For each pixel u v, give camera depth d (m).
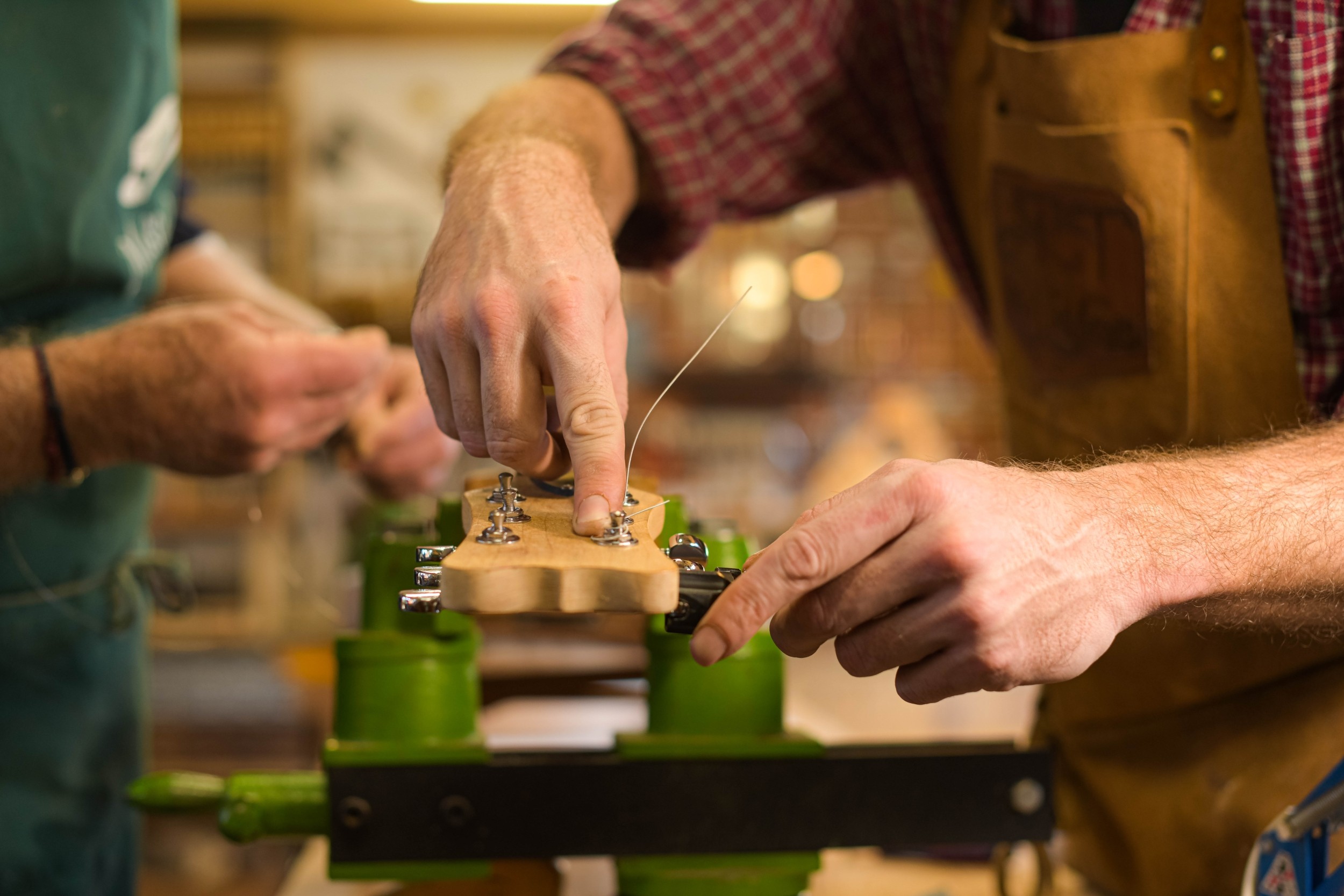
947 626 0.59
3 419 0.88
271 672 2.30
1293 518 0.66
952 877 1.08
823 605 0.60
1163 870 0.95
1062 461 0.78
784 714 0.86
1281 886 0.77
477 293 0.69
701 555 0.65
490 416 0.68
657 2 1.25
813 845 0.77
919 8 1.18
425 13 3.95
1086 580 0.61
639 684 1.47
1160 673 0.96
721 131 1.24
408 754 0.76
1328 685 0.87
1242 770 0.90
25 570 1.02
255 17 3.95
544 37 4.06
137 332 0.92
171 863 2.27
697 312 4.04
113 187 1.05
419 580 0.59
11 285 0.99
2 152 0.96
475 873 0.76
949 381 4.08
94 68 1.02
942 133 1.25
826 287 4.05
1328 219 0.84
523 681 1.35
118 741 1.13
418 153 4.07
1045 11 1.04
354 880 0.75
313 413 0.99
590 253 0.73
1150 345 0.94
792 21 1.22
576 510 0.61
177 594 1.16
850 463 3.38
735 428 3.99
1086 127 0.95
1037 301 1.04
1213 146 0.88
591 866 1.08
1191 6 0.90
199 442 0.93
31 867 1.05
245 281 1.41
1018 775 0.79
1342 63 0.81
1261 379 0.89
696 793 0.76
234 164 3.94
